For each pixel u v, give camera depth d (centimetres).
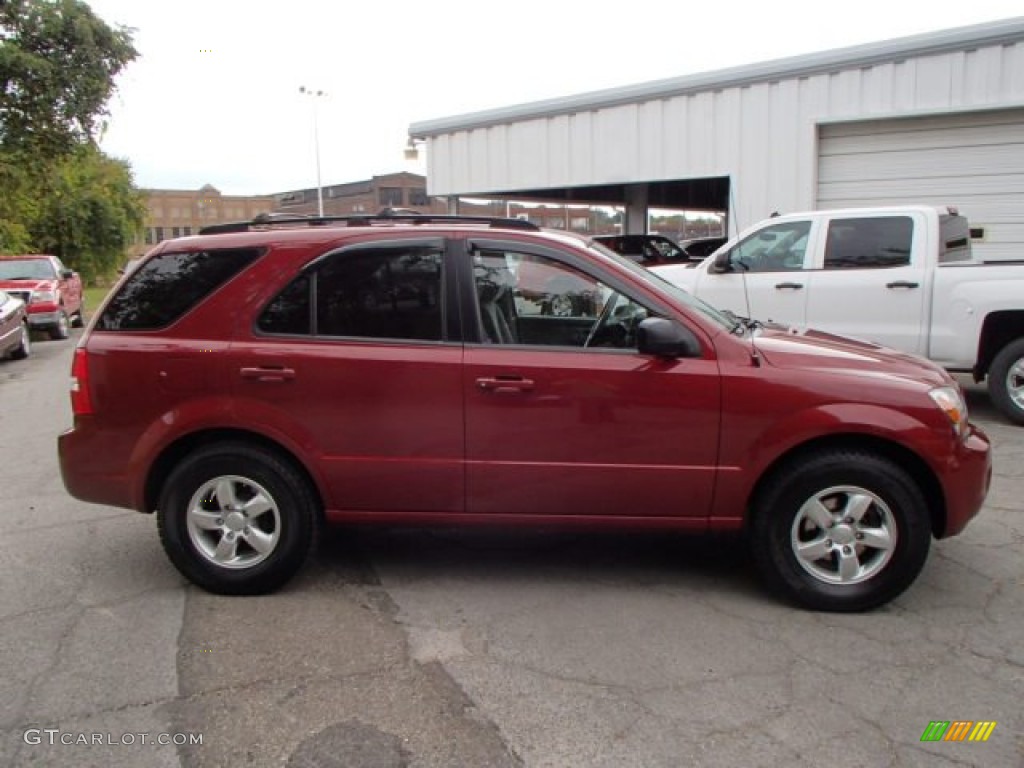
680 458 379
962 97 1012
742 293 827
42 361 1380
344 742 282
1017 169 1010
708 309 427
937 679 319
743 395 373
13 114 1962
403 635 360
